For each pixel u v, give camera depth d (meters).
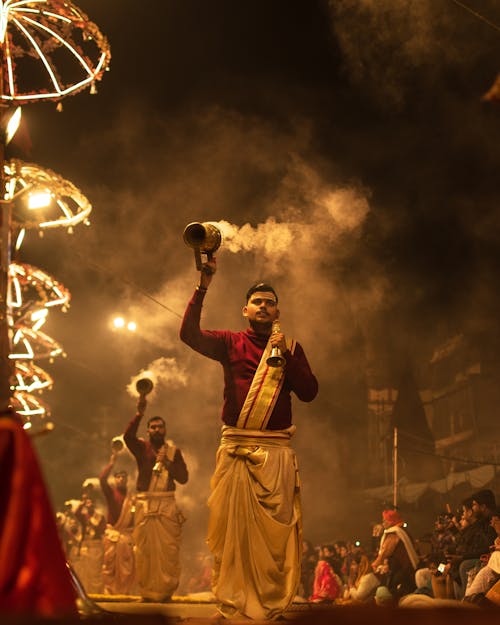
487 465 19.95
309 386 4.99
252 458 4.73
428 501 23.16
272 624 4.03
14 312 8.38
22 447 2.13
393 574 9.04
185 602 7.78
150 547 7.97
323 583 11.64
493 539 7.62
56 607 1.96
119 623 1.87
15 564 1.97
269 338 5.10
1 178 5.67
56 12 6.80
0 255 5.41
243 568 4.60
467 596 6.61
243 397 4.89
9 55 6.38
